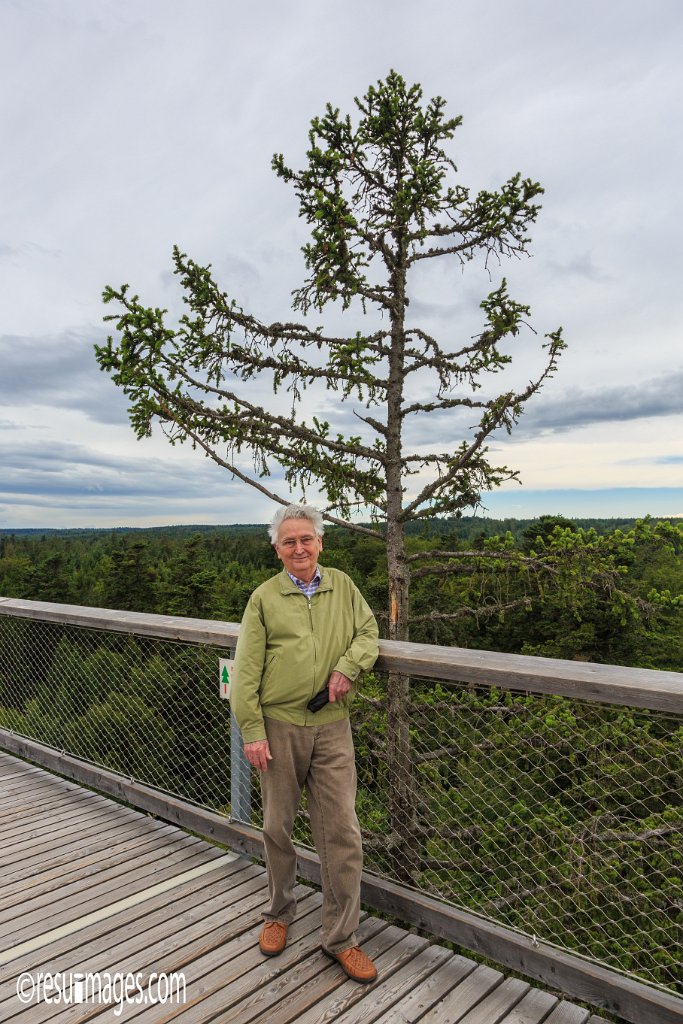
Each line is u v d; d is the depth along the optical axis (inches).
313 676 80.2
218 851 116.0
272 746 81.8
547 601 256.4
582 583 240.1
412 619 255.8
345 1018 72.6
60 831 125.0
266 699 81.2
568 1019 72.9
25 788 148.6
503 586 259.6
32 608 161.3
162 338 208.1
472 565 258.5
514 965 79.1
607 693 67.7
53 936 89.7
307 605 82.0
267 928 86.4
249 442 240.2
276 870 84.8
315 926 91.1
